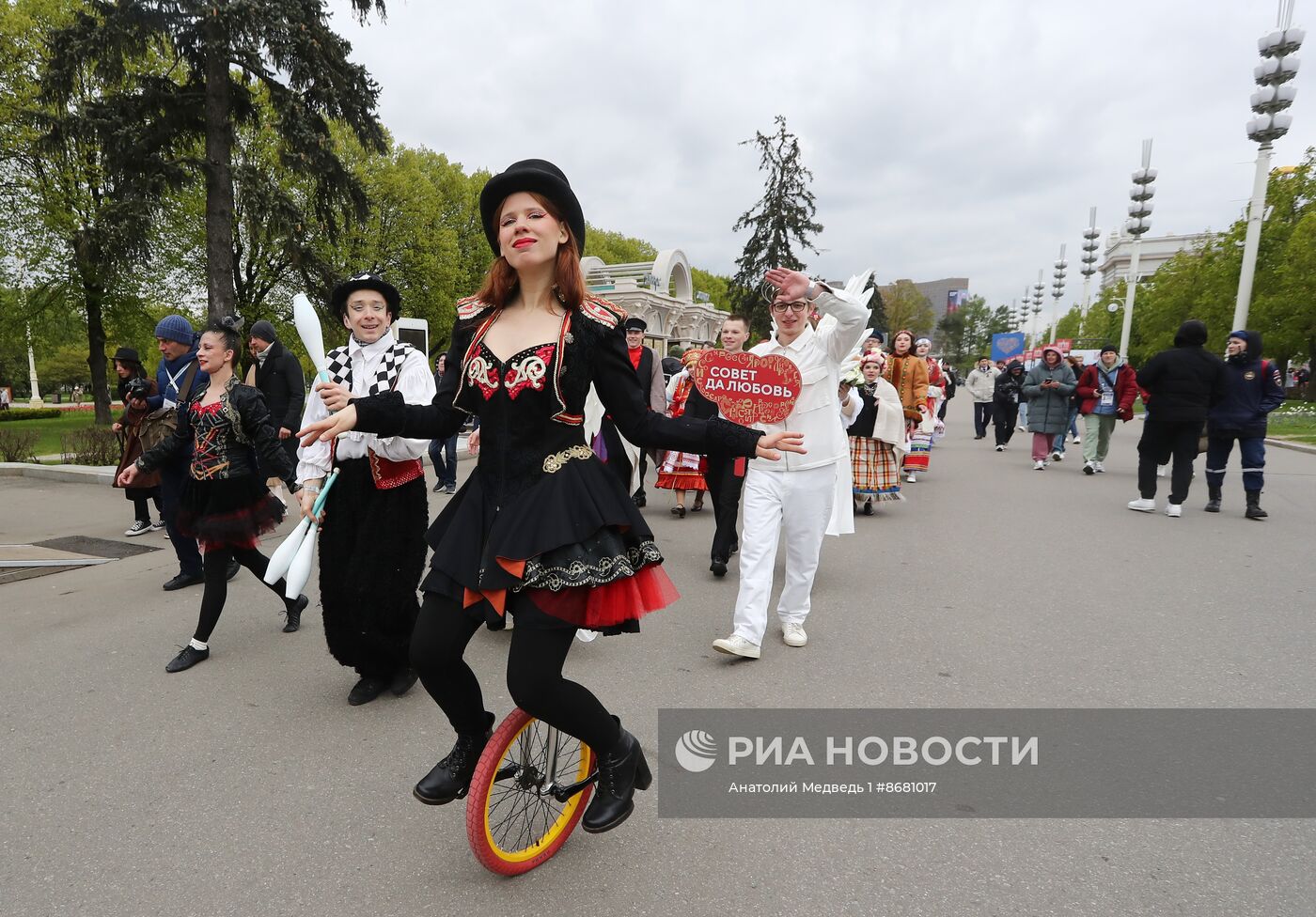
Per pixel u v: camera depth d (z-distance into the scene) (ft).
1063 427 35.63
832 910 6.49
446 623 6.27
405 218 81.05
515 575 5.90
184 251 67.36
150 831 7.68
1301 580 16.74
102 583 16.65
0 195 62.08
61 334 78.59
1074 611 14.62
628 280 80.79
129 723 10.06
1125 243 279.90
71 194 62.49
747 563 12.32
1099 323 154.92
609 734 6.59
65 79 39.01
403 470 10.24
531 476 6.22
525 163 6.45
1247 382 23.48
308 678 11.53
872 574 17.39
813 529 12.62
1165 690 11.01
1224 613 14.44
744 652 12.07
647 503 27.35
